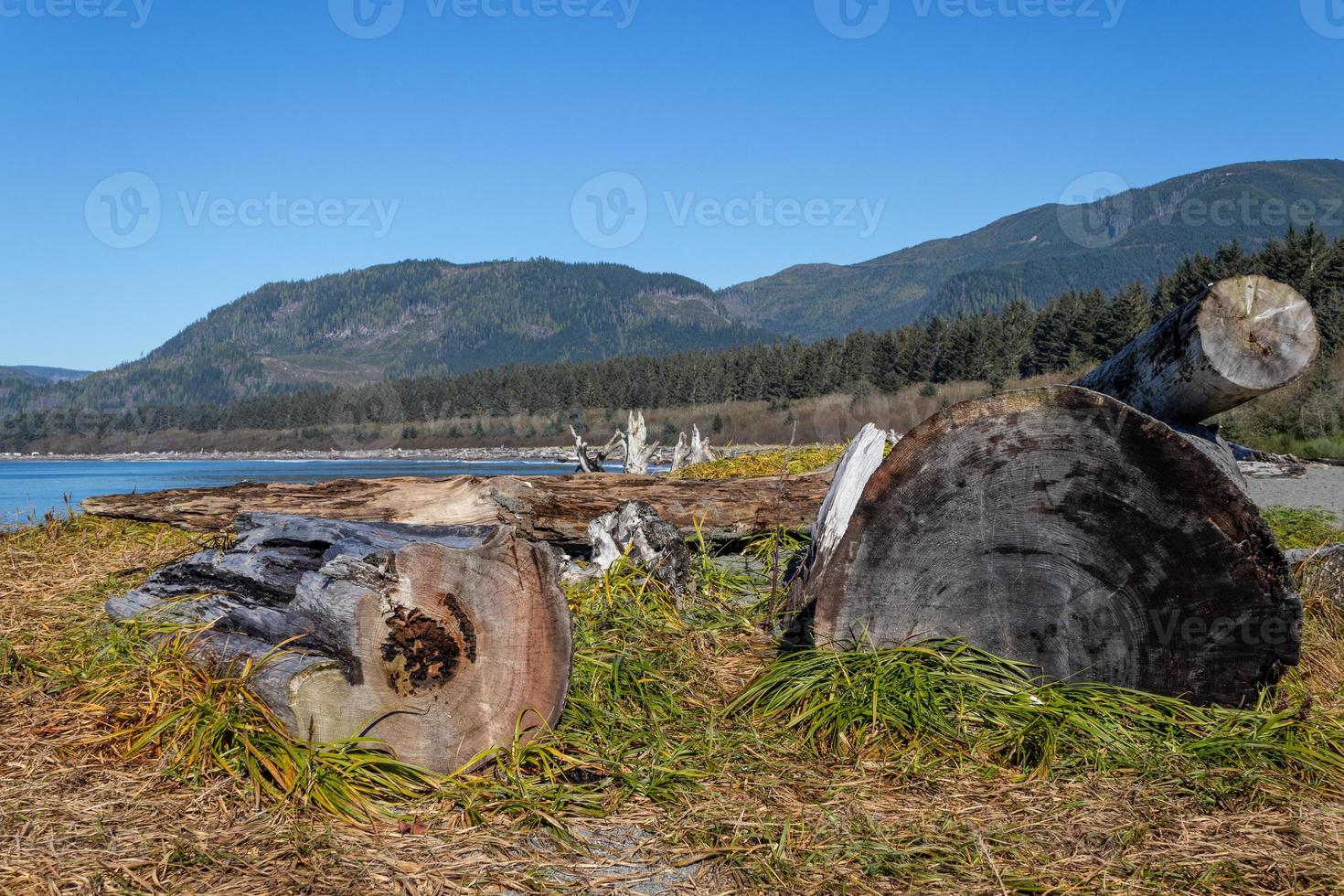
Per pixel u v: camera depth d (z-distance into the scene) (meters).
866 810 2.93
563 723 3.47
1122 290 78.56
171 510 6.48
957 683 3.62
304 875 2.42
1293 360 4.14
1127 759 3.25
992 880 2.51
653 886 2.46
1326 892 2.45
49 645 4.28
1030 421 3.66
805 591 4.63
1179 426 4.63
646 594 5.02
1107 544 3.66
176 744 3.14
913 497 3.82
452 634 3.18
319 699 3.04
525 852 2.63
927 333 100.00
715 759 3.29
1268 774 3.18
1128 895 2.43
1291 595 3.49
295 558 3.81
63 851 2.48
